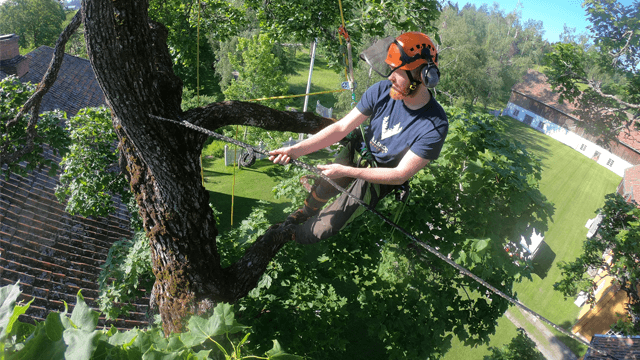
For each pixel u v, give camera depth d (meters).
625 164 43.50
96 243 9.48
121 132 3.60
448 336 6.95
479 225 6.50
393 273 7.09
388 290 7.07
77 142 8.45
